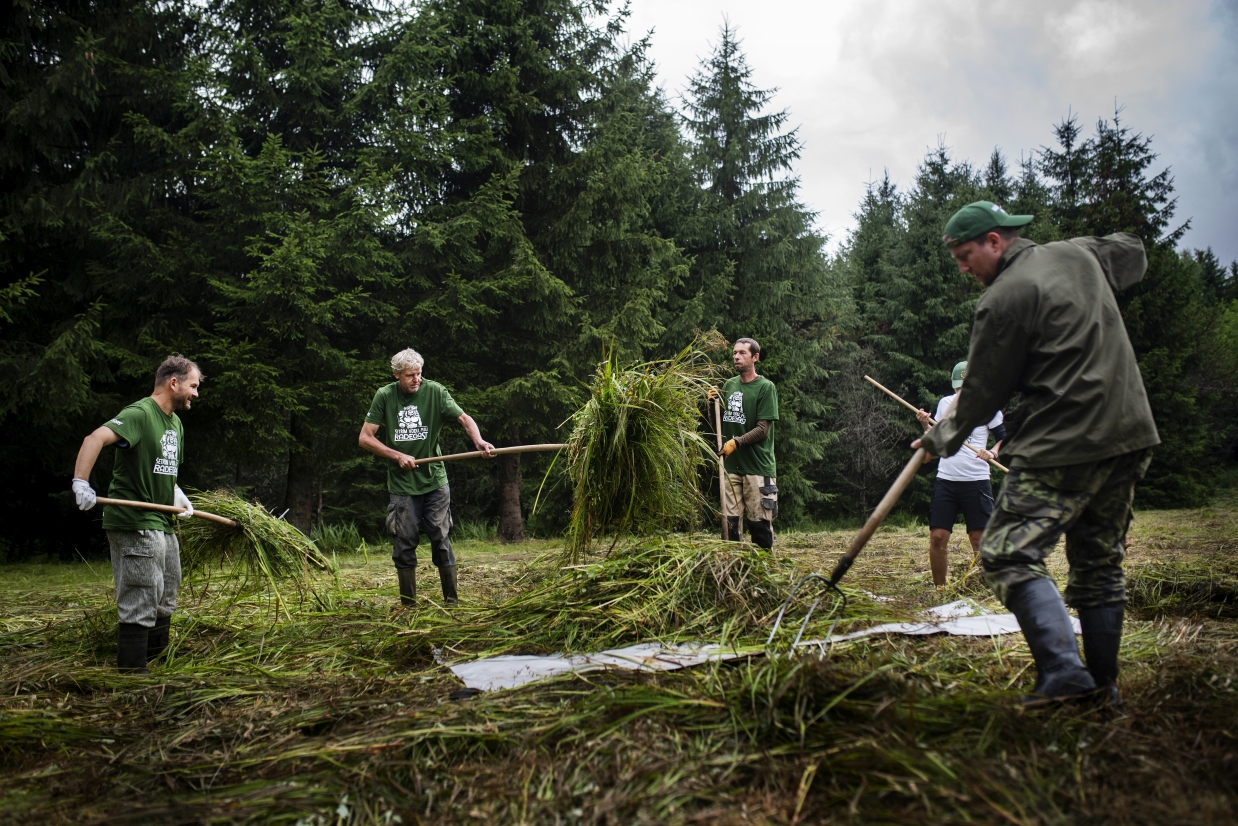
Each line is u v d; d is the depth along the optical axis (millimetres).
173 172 10508
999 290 2602
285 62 11664
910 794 1851
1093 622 2557
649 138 19172
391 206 11023
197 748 2664
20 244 10258
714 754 2180
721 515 5883
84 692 3447
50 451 11688
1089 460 2455
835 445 21469
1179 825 1699
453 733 2459
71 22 10383
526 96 13320
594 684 2867
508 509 13820
